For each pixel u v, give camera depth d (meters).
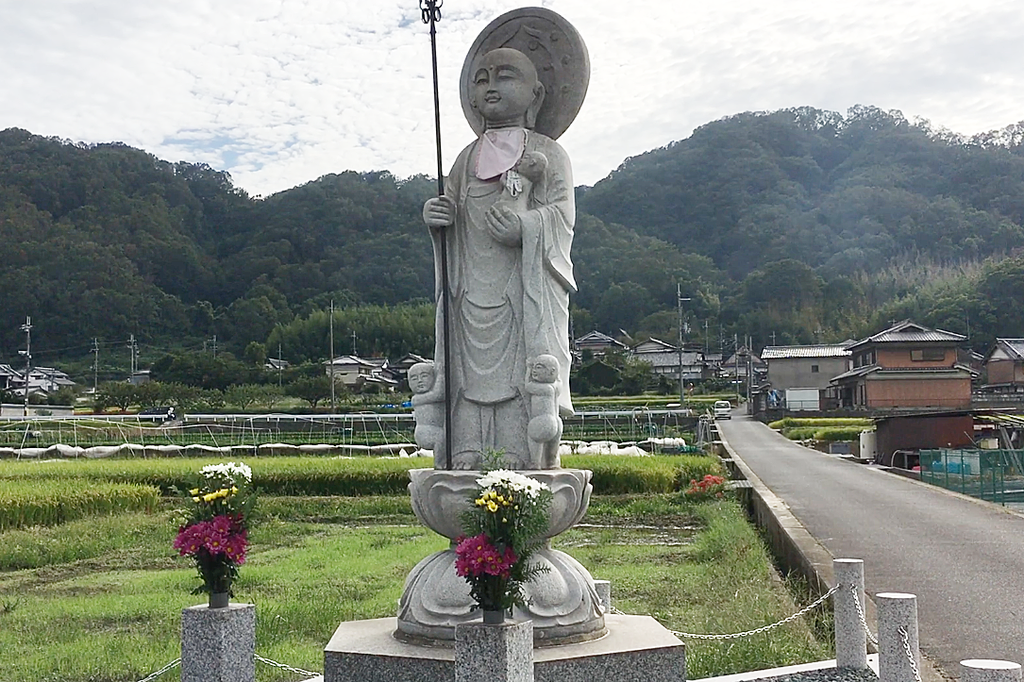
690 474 37.09
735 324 140.62
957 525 24.56
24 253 128.62
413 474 9.76
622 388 109.25
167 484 35.22
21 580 19.42
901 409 85.00
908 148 197.00
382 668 8.62
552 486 9.38
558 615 9.05
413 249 149.00
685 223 187.62
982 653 11.89
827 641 12.21
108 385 97.81
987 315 116.69
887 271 156.62
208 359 109.25
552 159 10.74
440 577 9.35
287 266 142.62
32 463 40.81
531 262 10.27
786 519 21.72
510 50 10.97
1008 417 53.16
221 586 8.22
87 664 11.87
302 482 36.62
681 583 17.31
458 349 10.45
